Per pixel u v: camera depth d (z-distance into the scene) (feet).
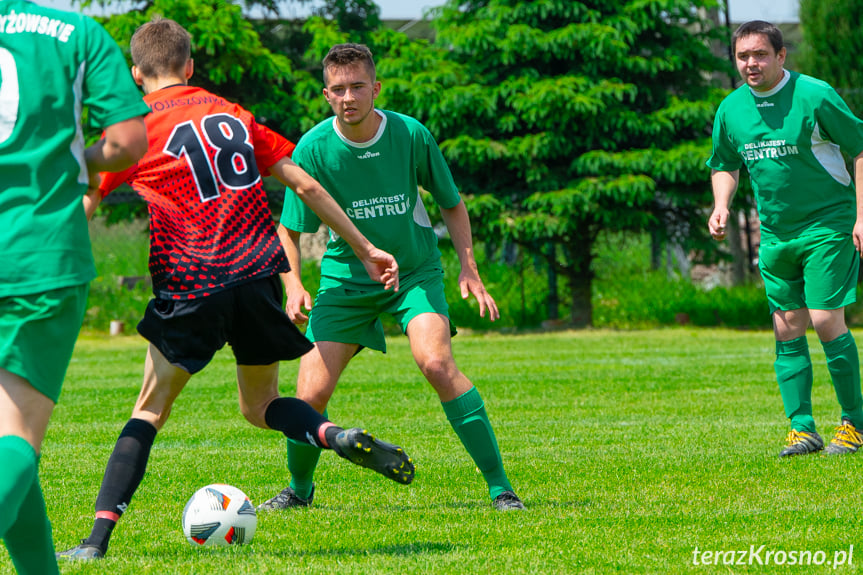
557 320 257.34
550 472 64.34
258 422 45.78
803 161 68.80
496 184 248.73
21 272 30.30
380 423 93.35
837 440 70.95
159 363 43.24
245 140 43.86
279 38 282.36
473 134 244.01
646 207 255.09
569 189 234.58
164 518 51.67
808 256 69.87
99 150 32.53
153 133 43.29
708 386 125.39
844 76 253.44
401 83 242.17
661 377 137.39
